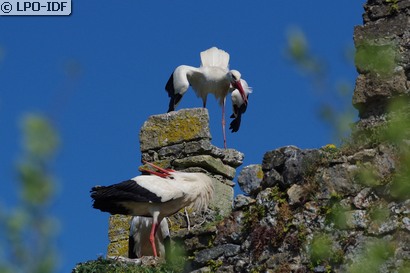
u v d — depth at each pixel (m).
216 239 13.87
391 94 12.49
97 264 14.74
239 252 13.46
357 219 11.98
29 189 4.13
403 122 8.88
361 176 12.04
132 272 14.38
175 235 14.54
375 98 12.66
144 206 15.95
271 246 12.94
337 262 11.92
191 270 14.09
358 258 11.66
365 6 13.27
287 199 13.05
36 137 4.18
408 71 12.49
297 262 12.45
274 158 13.53
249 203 13.64
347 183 12.35
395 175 11.81
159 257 15.64
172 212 16.19
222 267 13.57
